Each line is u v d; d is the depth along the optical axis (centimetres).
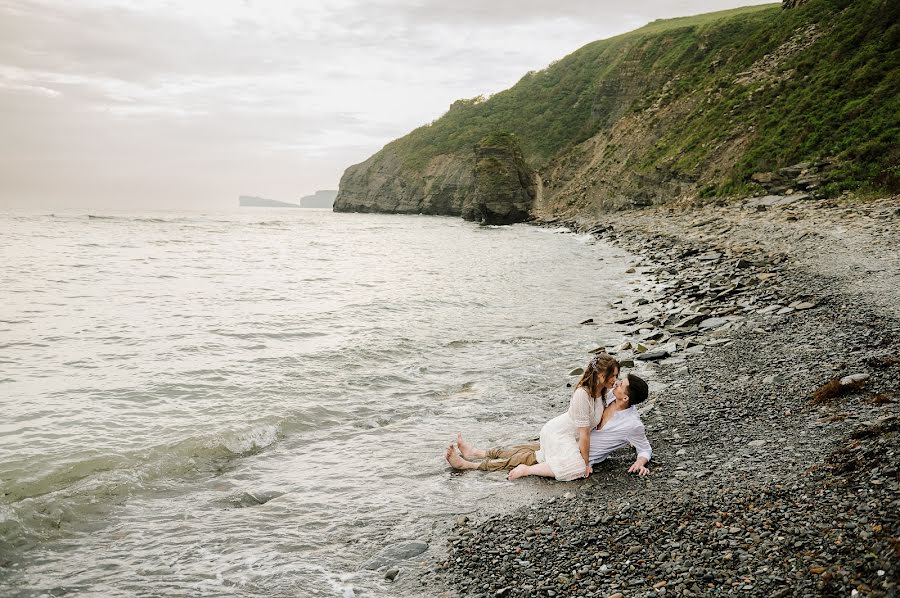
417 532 575
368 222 9756
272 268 3098
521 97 13338
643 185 5966
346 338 1438
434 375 1140
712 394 863
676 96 7262
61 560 530
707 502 534
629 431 665
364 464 748
